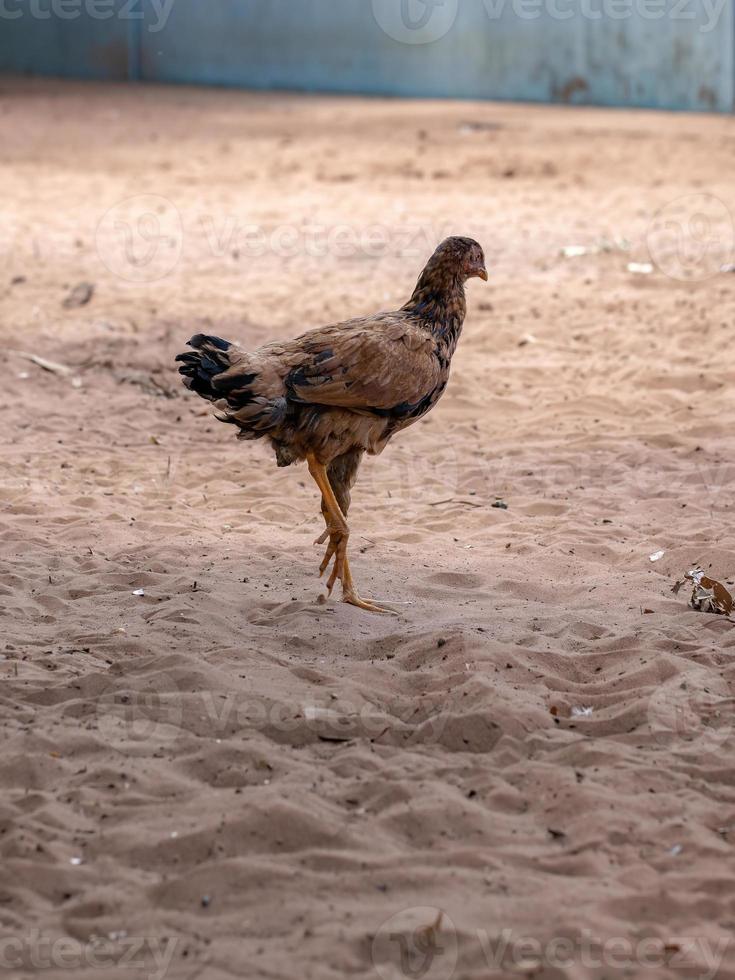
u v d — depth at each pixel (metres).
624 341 19.08
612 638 9.34
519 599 10.45
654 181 33.16
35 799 7.05
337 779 7.38
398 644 9.27
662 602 10.20
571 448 14.85
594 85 52.12
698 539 11.70
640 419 15.89
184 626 9.50
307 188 32.84
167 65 60.25
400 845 6.76
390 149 39.28
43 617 9.80
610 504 12.91
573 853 6.65
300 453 9.52
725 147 38.91
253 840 6.72
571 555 11.50
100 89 56.72
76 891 6.31
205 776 7.45
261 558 11.30
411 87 55.81
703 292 21.56
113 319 20.47
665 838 6.79
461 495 13.38
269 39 58.00
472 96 54.75
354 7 55.97
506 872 6.47
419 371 9.40
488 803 7.17
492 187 32.56
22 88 56.00
